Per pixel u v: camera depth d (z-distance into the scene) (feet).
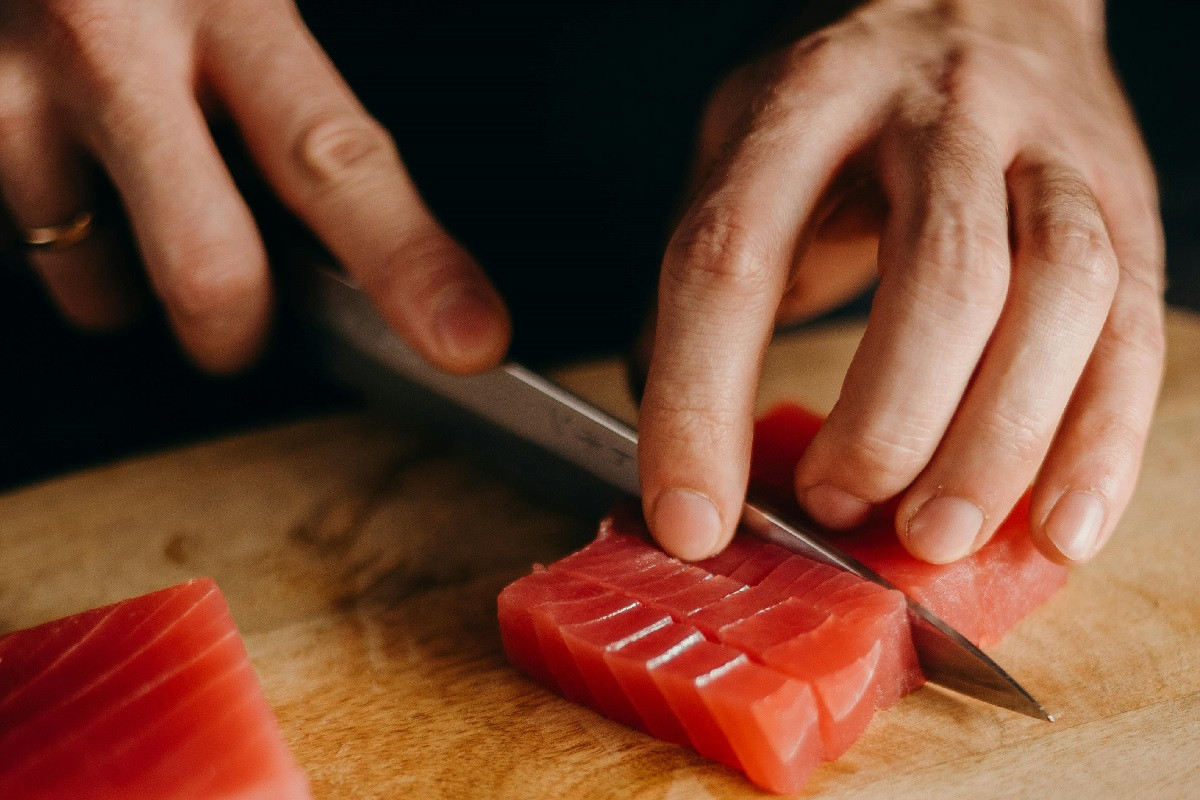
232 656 0.79
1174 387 1.14
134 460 1.09
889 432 0.81
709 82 1.40
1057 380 0.82
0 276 1.30
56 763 0.74
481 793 0.78
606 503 0.94
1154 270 0.93
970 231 0.80
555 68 1.39
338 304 1.01
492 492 1.05
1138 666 0.84
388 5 1.35
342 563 0.97
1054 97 0.95
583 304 1.40
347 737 0.81
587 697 0.83
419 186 1.42
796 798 0.76
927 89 0.89
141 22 0.95
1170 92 1.58
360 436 1.12
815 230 0.92
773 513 0.88
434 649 0.88
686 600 0.83
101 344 1.32
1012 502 0.82
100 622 0.82
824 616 0.81
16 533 1.01
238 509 1.03
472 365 0.93
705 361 0.82
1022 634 0.87
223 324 1.01
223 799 0.72
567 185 1.44
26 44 0.96
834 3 1.04
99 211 1.04
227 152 1.05
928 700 0.82
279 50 0.97
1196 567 0.92
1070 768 0.77
